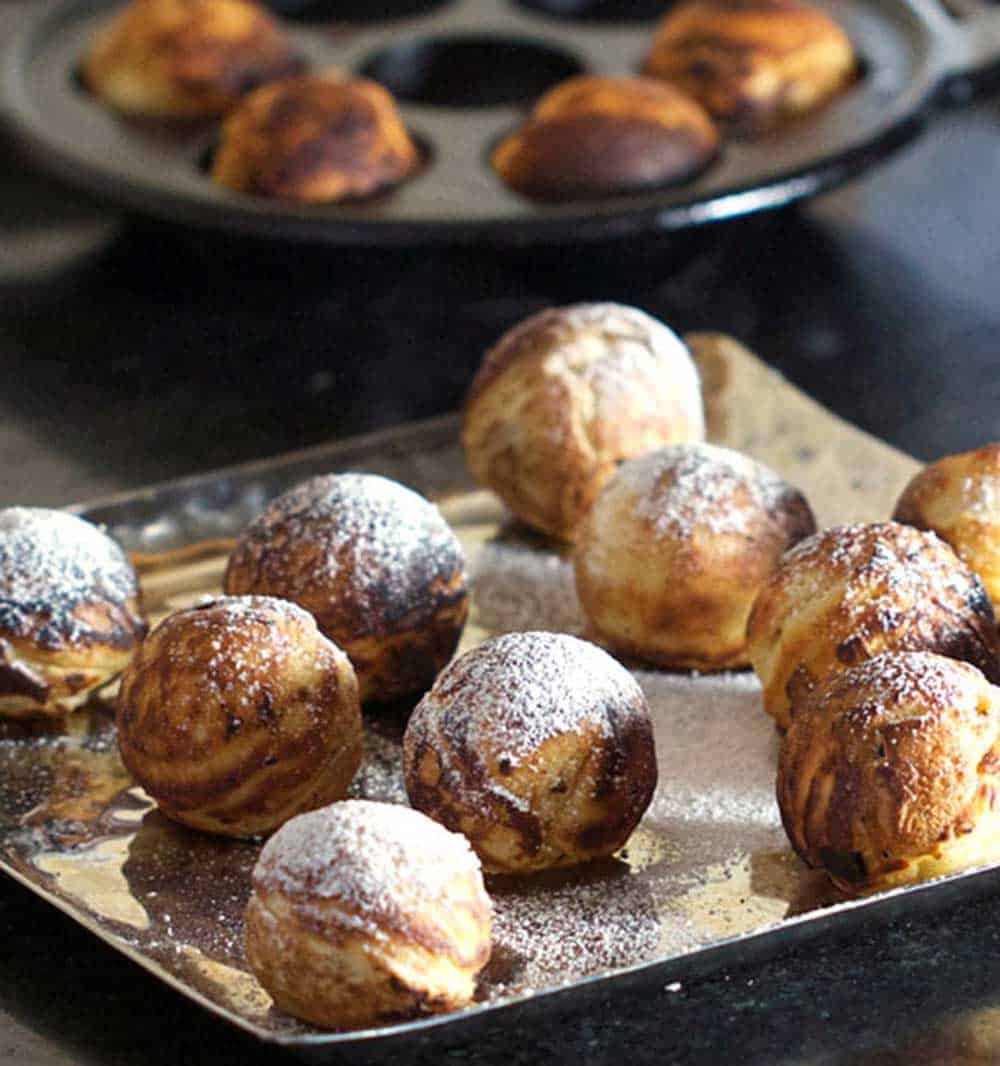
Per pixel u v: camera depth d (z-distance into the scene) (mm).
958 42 937
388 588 661
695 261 873
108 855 618
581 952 583
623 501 686
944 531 662
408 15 1000
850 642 627
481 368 756
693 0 975
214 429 813
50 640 659
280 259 856
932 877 582
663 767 645
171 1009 573
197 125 913
